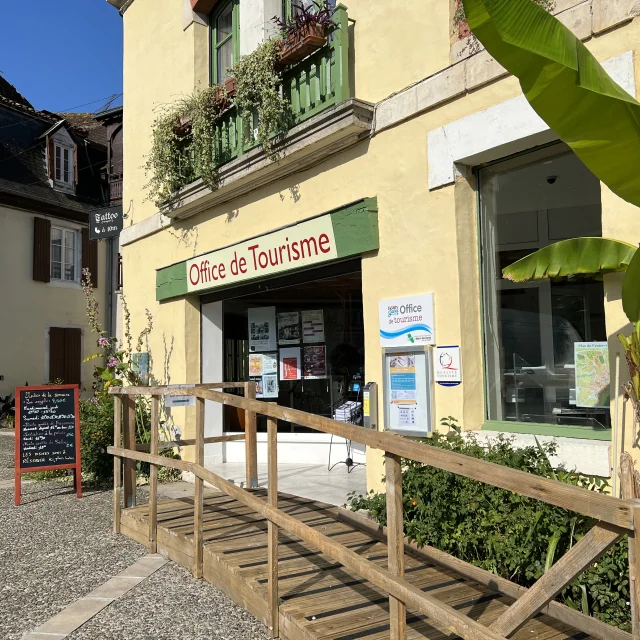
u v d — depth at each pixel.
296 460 8.20
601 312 4.28
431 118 5.18
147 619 3.68
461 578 3.62
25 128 18.47
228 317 8.84
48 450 7.09
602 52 4.04
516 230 4.89
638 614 1.57
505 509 3.60
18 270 17.05
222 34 8.39
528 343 4.77
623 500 1.63
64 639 3.46
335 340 7.58
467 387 4.89
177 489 7.44
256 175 6.82
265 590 3.53
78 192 19.00
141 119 9.57
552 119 2.66
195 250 8.28
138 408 8.91
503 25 2.29
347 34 5.84
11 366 16.67
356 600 3.40
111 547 5.14
